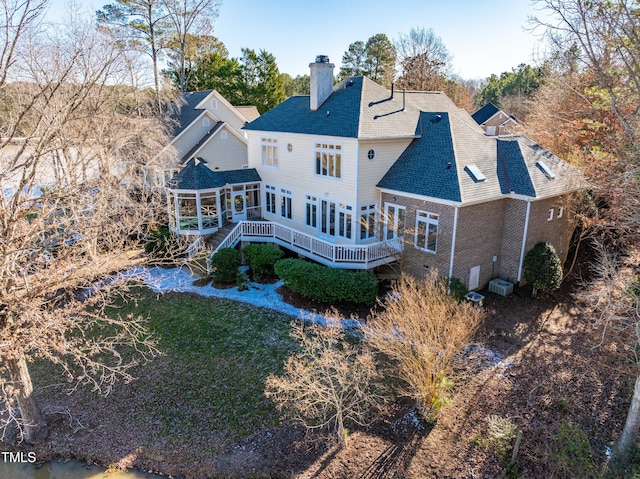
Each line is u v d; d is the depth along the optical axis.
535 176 18.81
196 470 10.66
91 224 13.16
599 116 19.98
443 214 17.55
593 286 16.77
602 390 13.09
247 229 23.80
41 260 11.06
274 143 24.78
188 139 31.19
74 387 13.55
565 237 21.31
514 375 13.77
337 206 21.22
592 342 15.42
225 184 24.70
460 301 16.83
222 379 13.95
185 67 48.31
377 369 14.01
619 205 17.02
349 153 19.69
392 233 20.78
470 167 18.56
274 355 15.20
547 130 28.02
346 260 19.53
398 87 55.94
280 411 12.46
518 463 10.56
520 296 18.94
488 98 71.62
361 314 17.81
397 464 10.60
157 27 38.78
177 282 21.55
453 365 12.69
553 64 23.45
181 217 23.64
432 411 11.79
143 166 22.25
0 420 11.03
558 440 11.12
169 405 12.85
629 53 15.48
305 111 24.00
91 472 10.80
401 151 21.03
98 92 17.59
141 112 25.39
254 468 10.62
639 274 17.39
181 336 16.61
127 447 11.41
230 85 49.72
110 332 17.08
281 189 25.11
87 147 18.06
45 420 12.34
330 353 11.84
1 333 10.09
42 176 12.68
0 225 10.12
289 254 23.48
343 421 12.04
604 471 10.23
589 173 19.36
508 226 19.23
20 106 11.77
